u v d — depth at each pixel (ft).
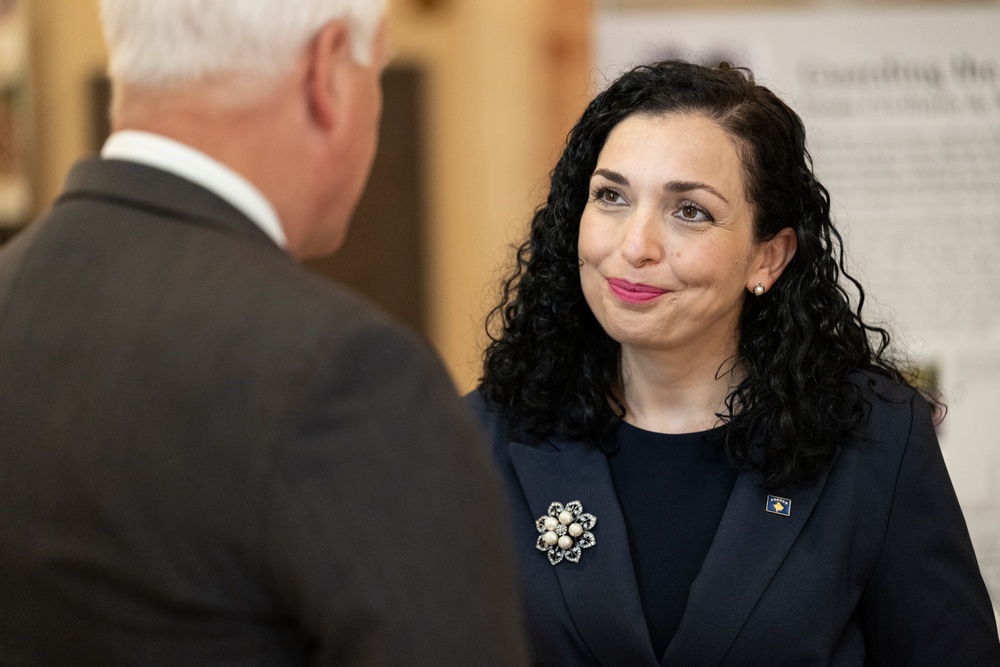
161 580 8.45
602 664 14.66
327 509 8.30
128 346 8.80
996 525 33.55
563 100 44.24
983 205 33.63
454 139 44.96
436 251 45.44
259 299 8.83
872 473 14.92
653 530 15.14
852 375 15.72
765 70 33.83
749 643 14.15
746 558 14.43
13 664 8.97
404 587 8.38
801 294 15.15
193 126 9.32
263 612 8.61
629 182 14.16
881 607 14.97
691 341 14.66
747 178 14.40
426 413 8.86
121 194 9.45
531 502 15.34
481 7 44.09
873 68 33.60
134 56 9.24
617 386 16.06
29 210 44.09
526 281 16.17
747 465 14.89
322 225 10.28
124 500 8.50
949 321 33.83
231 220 9.31
